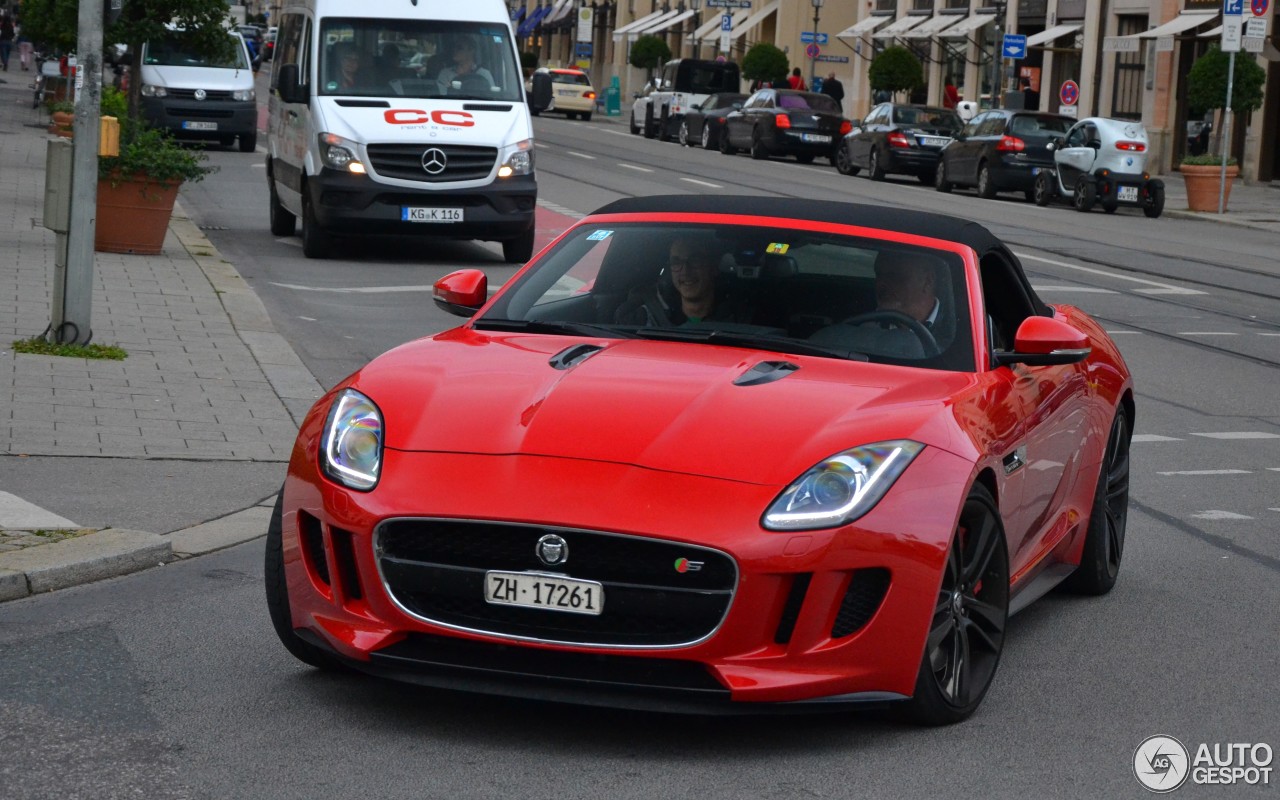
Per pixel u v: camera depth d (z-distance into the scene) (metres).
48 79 43.97
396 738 4.91
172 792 4.43
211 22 22.61
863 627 4.78
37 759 4.64
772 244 6.24
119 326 12.64
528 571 4.73
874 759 4.89
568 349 5.60
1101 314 17.59
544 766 4.71
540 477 4.78
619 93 79.12
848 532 4.71
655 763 4.77
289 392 10.77
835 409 5.10
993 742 5.11
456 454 4.91
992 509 5.30
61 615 6.15
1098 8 48.78
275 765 4.66
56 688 5.29
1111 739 5.20
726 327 5.92
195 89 34.62
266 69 86.69
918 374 5.58
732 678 4.66
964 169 37.12
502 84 19.95
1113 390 7.24
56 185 11.31
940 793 4.62
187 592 6.54
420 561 4.82
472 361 5.48
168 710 5.11
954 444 5.07
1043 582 6.62
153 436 9.16
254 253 19.53
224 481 8.35
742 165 42.44
